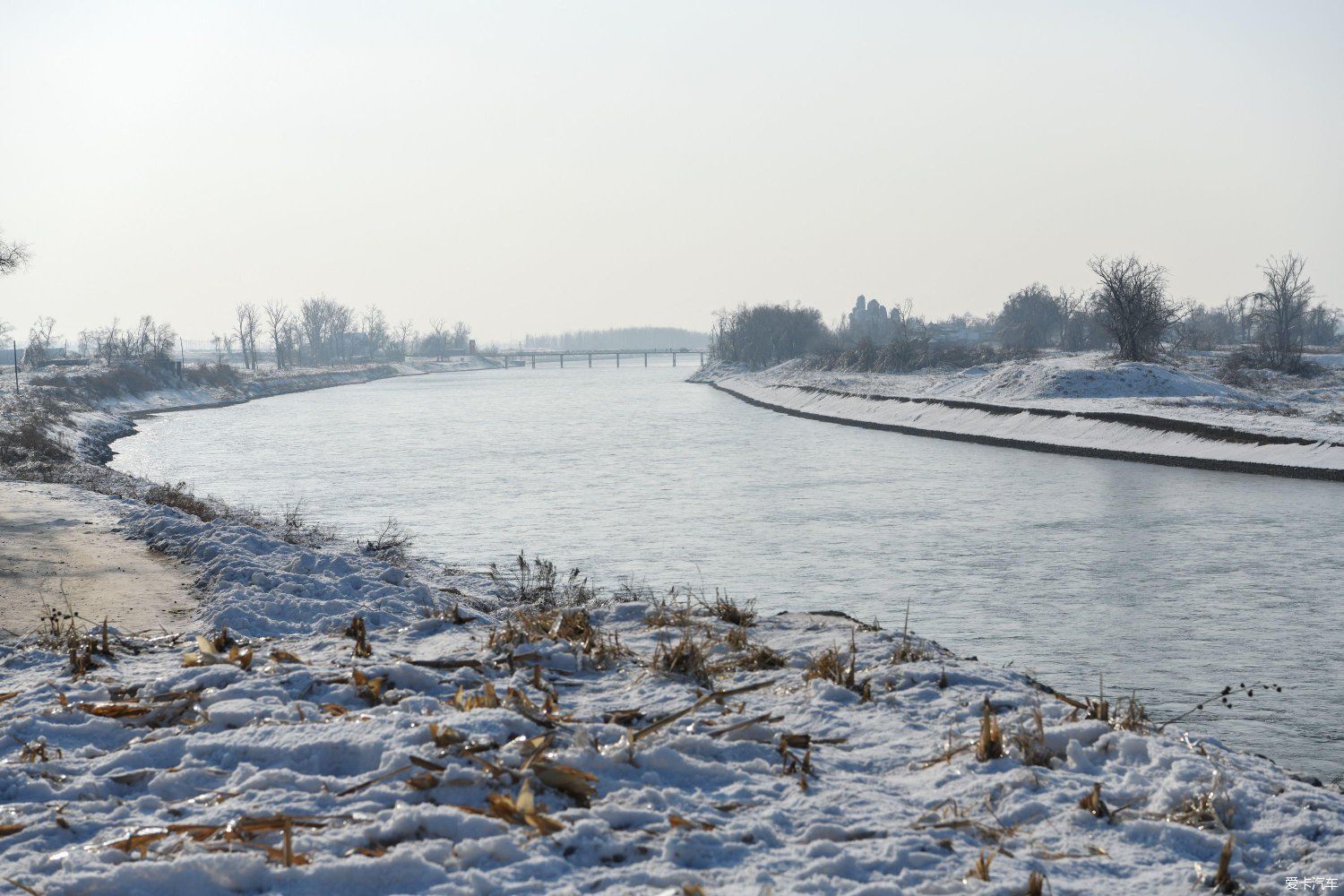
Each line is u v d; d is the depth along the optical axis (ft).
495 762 20.17
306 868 16.06
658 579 85.20
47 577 52.54
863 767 22.43
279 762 21.20
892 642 34.37
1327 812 20.22
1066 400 249.96
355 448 212.43
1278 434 169.58
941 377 371.76
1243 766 23.44
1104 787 20.93
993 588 82.64
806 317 588.91
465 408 359.05
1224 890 16.72
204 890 15.80
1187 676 59.62
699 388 521.65
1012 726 24.31
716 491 143.23
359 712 24.14
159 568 55.26
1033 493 140.26
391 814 18.13
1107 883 16.85
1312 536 105.50
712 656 32.37
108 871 16.19
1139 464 176.24
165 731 23.67
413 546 95.30
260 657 31.32
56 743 23.73
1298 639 67.31
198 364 532.32
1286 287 378.12
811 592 81.00
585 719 24.41
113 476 140.77
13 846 17.75
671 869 16.35
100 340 561.02
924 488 145.79
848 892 15.74
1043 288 564.30
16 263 125.49
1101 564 91.86
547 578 61.46
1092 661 62.54
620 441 225.56
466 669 28.94
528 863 16.25
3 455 148.15
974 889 15.94
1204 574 87.40
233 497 136.46
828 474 163.32
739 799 19.81
